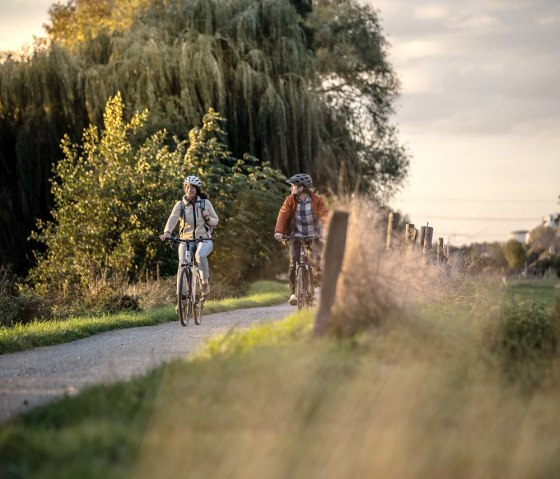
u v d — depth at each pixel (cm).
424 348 988
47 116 4447
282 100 4609
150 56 4353
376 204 1219
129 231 3628
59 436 709
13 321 2642
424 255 1802
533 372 962
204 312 2414
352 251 1098
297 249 1759
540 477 643
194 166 4025
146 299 2933
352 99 7325
